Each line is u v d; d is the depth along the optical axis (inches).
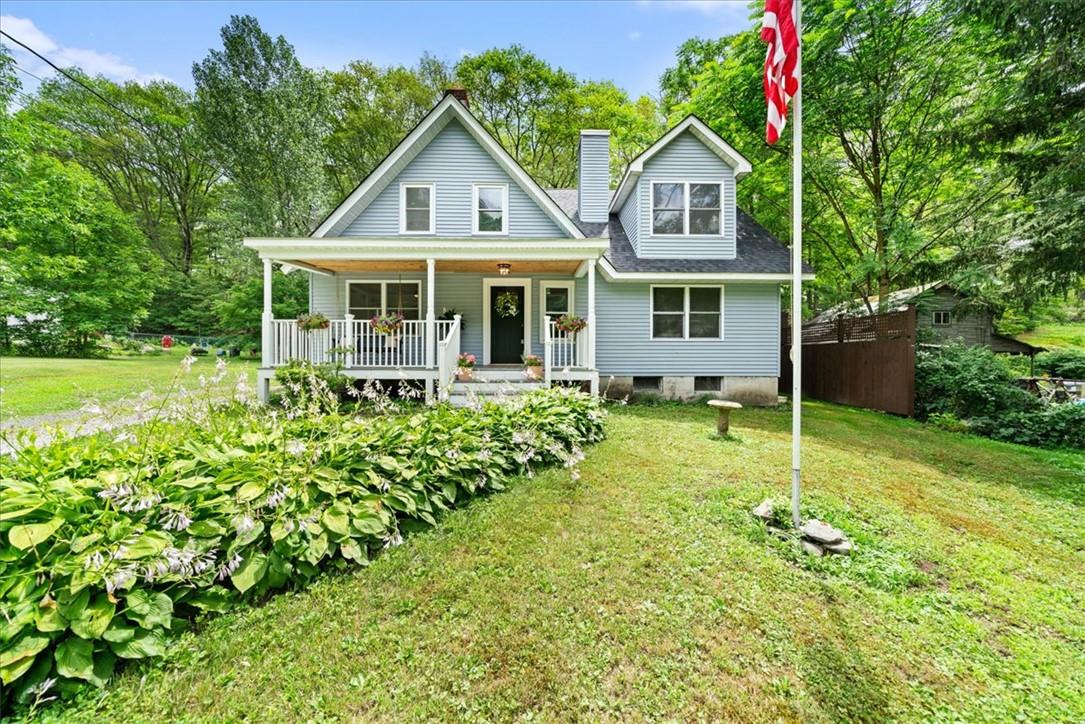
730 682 88.2
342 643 93.5
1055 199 309.4
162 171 1145.4
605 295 417.4
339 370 328.2
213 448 125.6
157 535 94.3
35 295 714.8
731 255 418.6
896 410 376.5
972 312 434.9
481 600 107.9
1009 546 149.2
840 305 636.7
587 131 466.3
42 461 105.0
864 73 432.8
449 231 413.1
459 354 408.2
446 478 155.6
